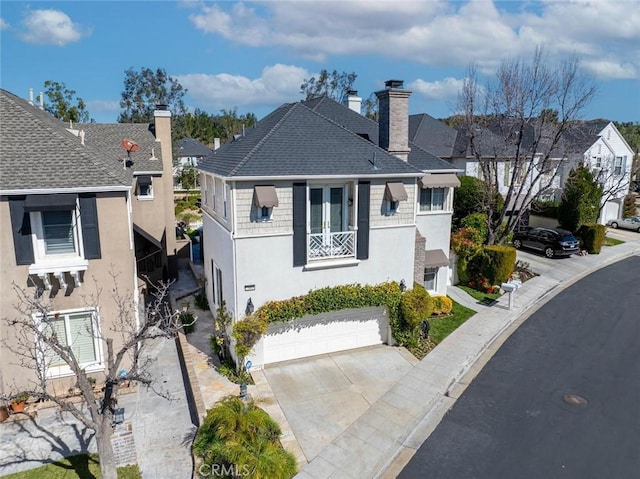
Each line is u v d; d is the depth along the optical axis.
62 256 15.27
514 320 23.81
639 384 17.31
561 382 17.52
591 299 26.88
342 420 14.88
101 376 16.20
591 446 13.70
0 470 12.45
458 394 16.69
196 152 91.50
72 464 12.76
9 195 14.05
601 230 37.03
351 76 91.38
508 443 13.87
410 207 19.69
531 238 37.41
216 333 20.03
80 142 18.89
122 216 15.59
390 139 23.20
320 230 19.00
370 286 19.20
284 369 18.03
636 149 76.00
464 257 28.47
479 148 35.09
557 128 32.28
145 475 12.30
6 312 14.66
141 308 19.94
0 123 15.66
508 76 31.78
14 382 15.05
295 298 17.89
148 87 99.50
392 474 12.56
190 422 14.75
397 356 19.28
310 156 18.25
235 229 16.77
